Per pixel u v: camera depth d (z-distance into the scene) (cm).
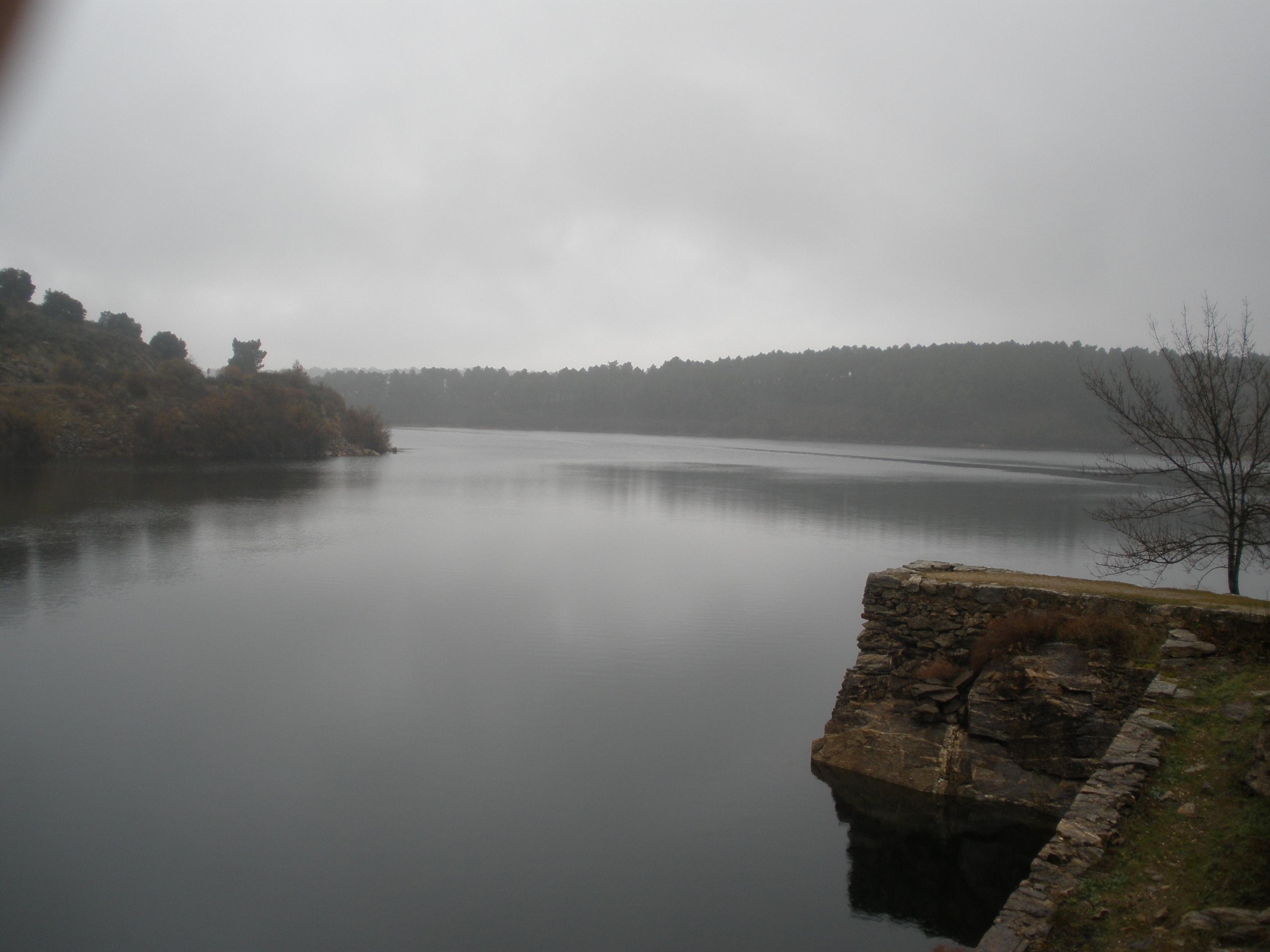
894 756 1389
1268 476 1634
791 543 4328
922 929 1069
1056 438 15538
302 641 2386
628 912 1106
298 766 1561
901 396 18738
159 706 1853
